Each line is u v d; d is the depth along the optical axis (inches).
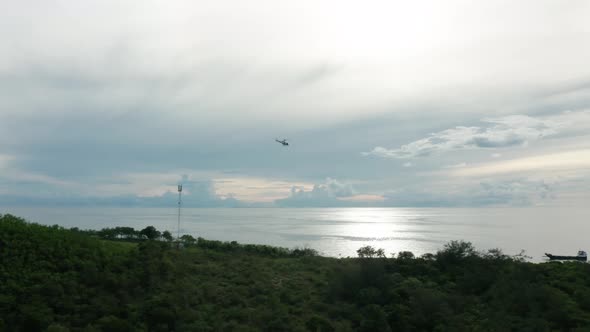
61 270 1449.3
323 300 1546.5
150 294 1421.0
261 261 2076.8
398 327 1338.6
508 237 5246.1
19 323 1115.9
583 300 1450.5
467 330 1304.1
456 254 1879.9
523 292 1467.8
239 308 1397.6
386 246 4126.5
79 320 1156.5
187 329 1195.9
